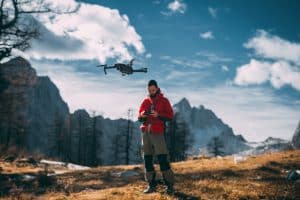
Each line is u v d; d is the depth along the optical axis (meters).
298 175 12.89
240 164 16.73
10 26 27.48
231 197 10.12
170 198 9.77
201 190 11.02
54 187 16.20
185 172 15.54
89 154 83.44
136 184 12.74
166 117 10.07
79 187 15.77
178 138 69.81
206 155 26.02
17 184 17.42
